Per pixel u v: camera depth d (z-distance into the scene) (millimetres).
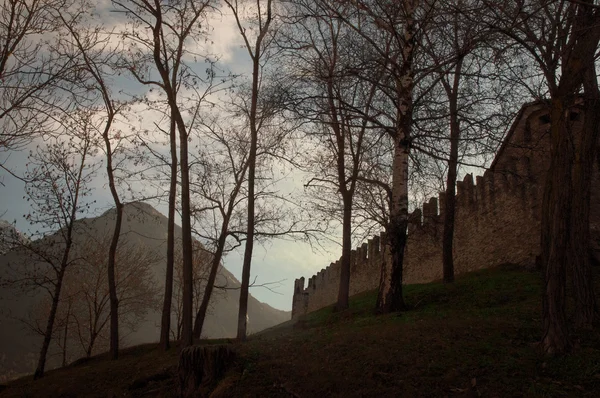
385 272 16312
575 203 11477
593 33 10016
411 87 15477
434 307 16172
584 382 7461
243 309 16656
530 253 23469
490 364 8375
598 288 14906
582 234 11266
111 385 12117
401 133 15711
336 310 21828
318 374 9070
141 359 15633
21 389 14469
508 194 25891
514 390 7414
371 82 14219
